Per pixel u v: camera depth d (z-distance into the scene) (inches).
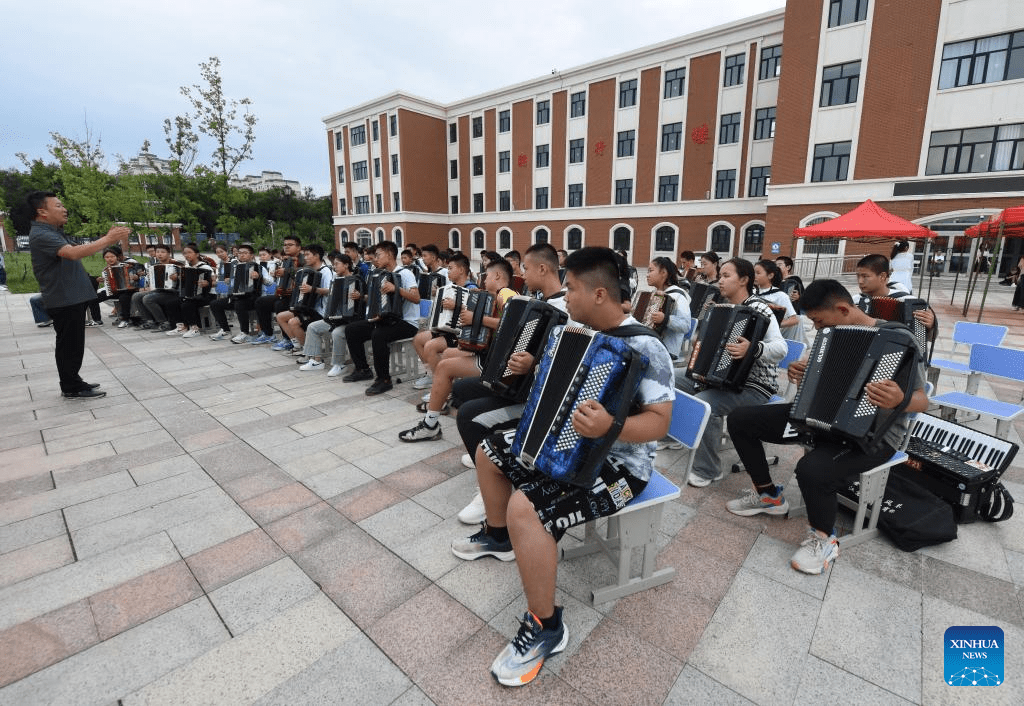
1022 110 645.9
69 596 91.9
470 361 155.4
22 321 431.5
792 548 105.1
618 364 67.4
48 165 1800.0
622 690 71.7
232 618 86.2
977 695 69.7
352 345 230.7
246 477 138.9
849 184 762.2
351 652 78.9
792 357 174.9
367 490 131.1
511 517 73.3
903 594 90.2
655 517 88.1
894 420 89.5
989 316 451.5
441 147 1438.2
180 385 231.9
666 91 1024.2
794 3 773.9
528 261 128.6
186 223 1176.2
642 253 1104.2
